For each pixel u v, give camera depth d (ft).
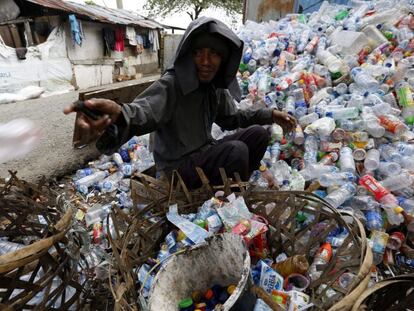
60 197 4.98
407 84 8.20
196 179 5.91
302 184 6.26
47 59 30.96
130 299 3.70
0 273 2.87
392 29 10.37
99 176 9.37
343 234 4.82
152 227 4.75
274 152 7.42
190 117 5.96
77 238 4.51
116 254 3.84
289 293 3.80
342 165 6.61
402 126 6.79
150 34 49.96
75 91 33.24
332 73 9.07
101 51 39.45
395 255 5.53
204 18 5.17
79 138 3.92
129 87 9.11
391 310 3.48
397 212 5.55
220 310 3.17
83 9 36.27
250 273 3.67
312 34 11.36
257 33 12.29
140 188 5.65
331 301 3.47
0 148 2.93
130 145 10.25
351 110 7.19
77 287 4.12
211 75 5.57
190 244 4.42
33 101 25.89
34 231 4.94
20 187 5.12
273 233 4.93
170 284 3.86
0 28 30.01
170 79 5.49
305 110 7.87
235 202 4.85
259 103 8.22
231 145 5.83
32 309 3.58
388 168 6.35
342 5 14.93
